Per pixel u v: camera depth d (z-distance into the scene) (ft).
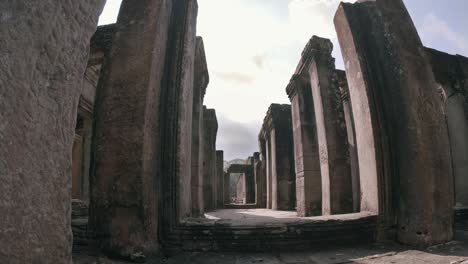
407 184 14.46
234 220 14.23
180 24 15.83
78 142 34.78
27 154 5.49
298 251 13.16
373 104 15.96
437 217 13.70
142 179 11.99
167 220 13.42
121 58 13.46
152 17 13.83
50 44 6.09
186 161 15.14
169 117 14.38
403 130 14.90
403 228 14.33
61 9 6.39
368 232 14.48
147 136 12.60
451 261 10.70
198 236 13.29
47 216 5.82
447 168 14.49
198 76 25.75
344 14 18.13
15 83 5.32
